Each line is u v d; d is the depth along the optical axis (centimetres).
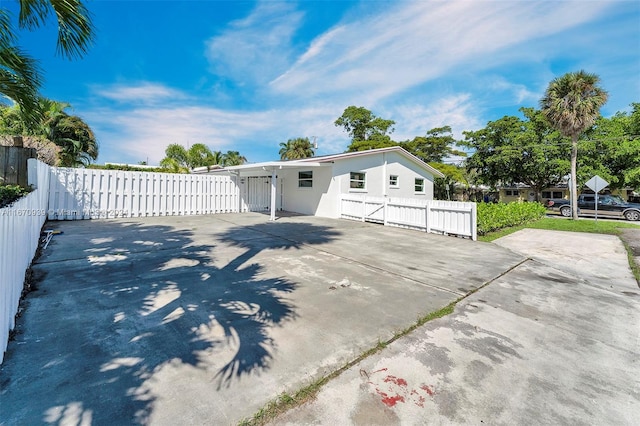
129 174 1134
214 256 579
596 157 1973
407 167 1672
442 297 404
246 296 380
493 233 1009
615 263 627
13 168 704
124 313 318
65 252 572
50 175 971
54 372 215
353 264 559
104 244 652
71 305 335
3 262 234
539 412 196
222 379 215
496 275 518
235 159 3409
